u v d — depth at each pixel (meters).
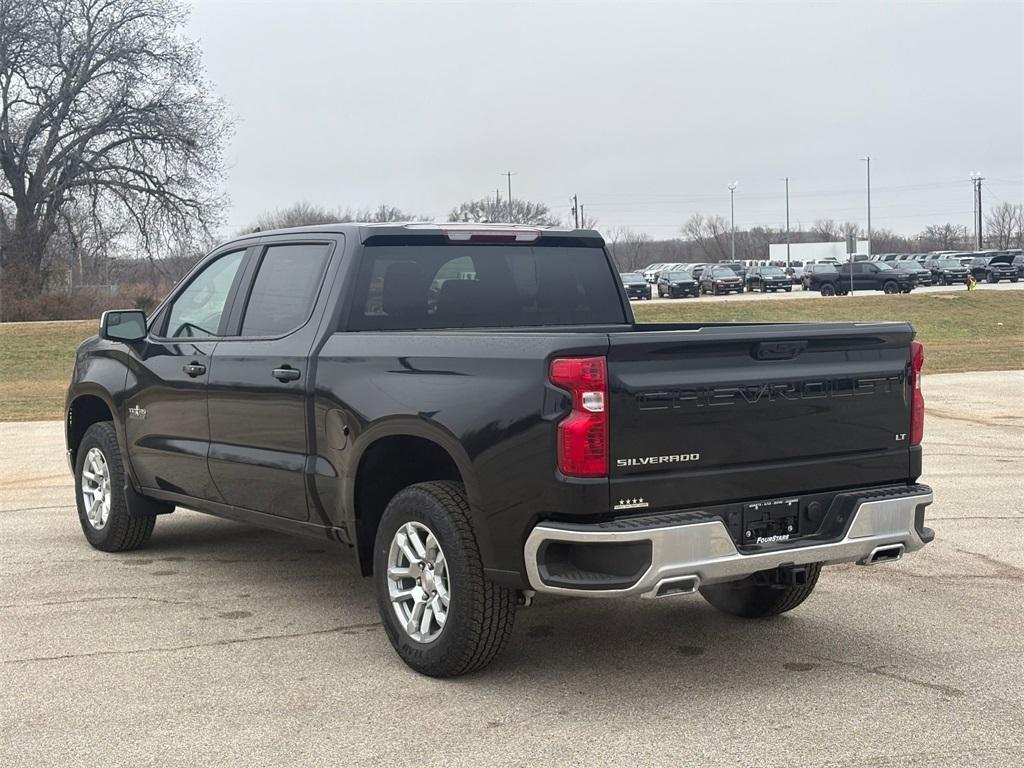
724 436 4.72
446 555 4.91
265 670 5.20
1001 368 25.58
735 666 5.22
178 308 7.01
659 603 6.42
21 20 48.81
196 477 6.66
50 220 50.12
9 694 4.90
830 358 5.04
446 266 6.07
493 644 4.91
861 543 4.95
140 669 5.22
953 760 4.08
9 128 50.25
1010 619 5.97
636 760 4.11
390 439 5.31
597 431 4.45
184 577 6.99
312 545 7.93
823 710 4.62
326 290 5.84
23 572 7.13
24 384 28.81
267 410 6.02
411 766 4.09
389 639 5.36
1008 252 76.00
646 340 4.53
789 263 93.75
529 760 4.12
